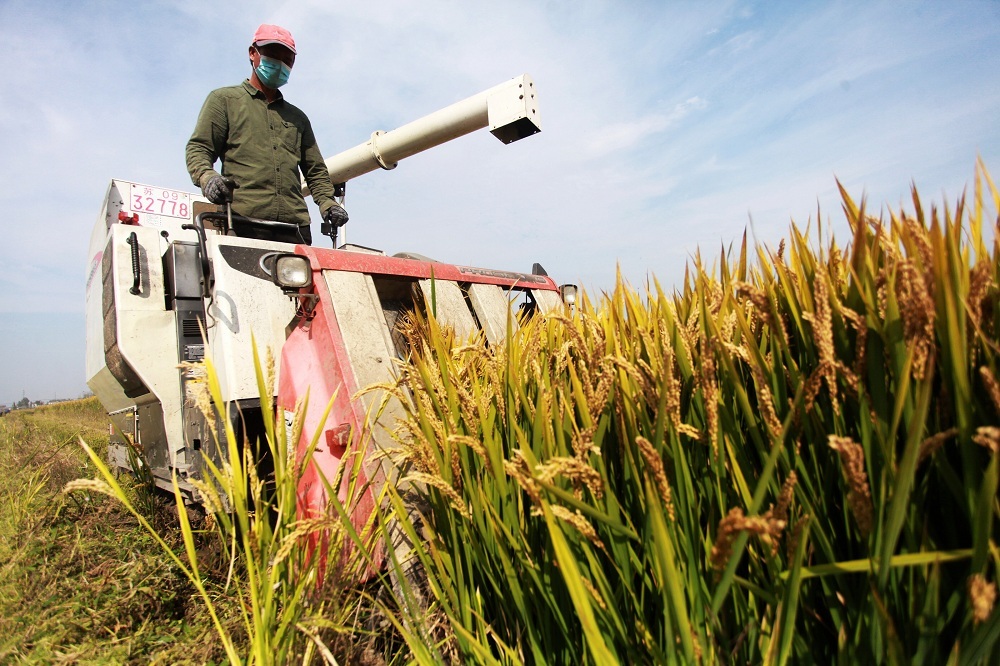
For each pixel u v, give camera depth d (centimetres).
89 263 579
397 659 187
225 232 400
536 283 381
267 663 152
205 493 161
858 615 99
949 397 93
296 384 245
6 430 804
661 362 135
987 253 107
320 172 485
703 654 99
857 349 101
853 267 109
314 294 241
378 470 198
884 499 88
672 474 120
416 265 292
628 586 116
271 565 163
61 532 360
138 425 471
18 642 227
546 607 135
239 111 418
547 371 163
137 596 256
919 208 116
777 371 119
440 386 162
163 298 385
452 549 159
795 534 98
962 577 91
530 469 115
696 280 159
